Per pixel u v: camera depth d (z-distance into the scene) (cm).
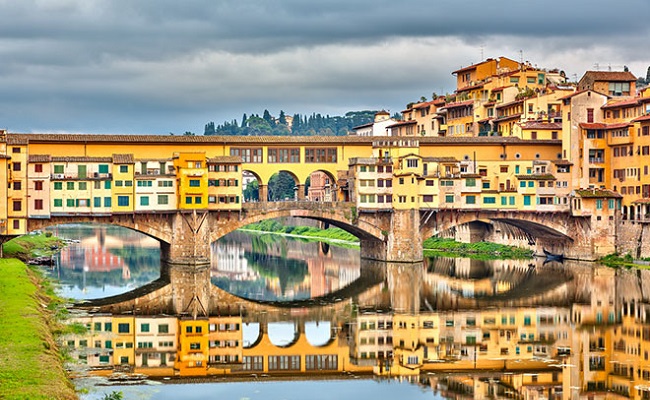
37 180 14450
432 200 16262
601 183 16750
